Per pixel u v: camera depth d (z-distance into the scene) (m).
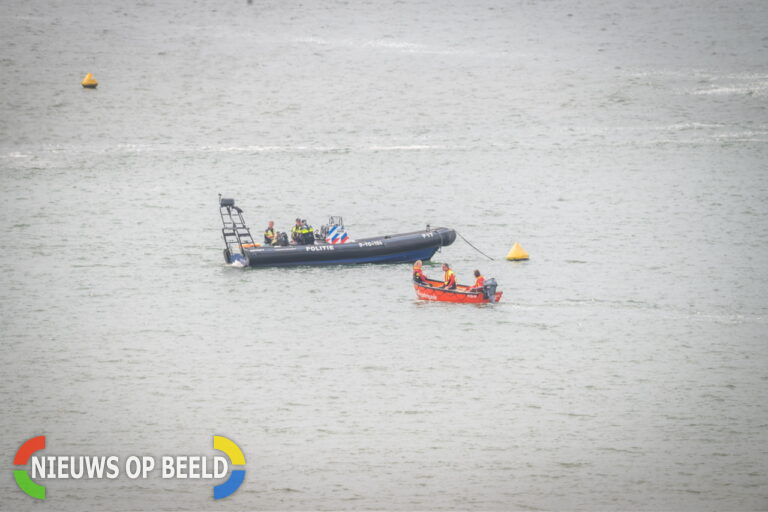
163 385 109.88
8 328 128.38
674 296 139.75
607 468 90.75
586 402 104.69
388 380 110.88
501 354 118.19
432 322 129.50
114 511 84.62
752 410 102.25
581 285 145.12
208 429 99.06
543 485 87.94
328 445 95.81
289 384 110.06
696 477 89.06
